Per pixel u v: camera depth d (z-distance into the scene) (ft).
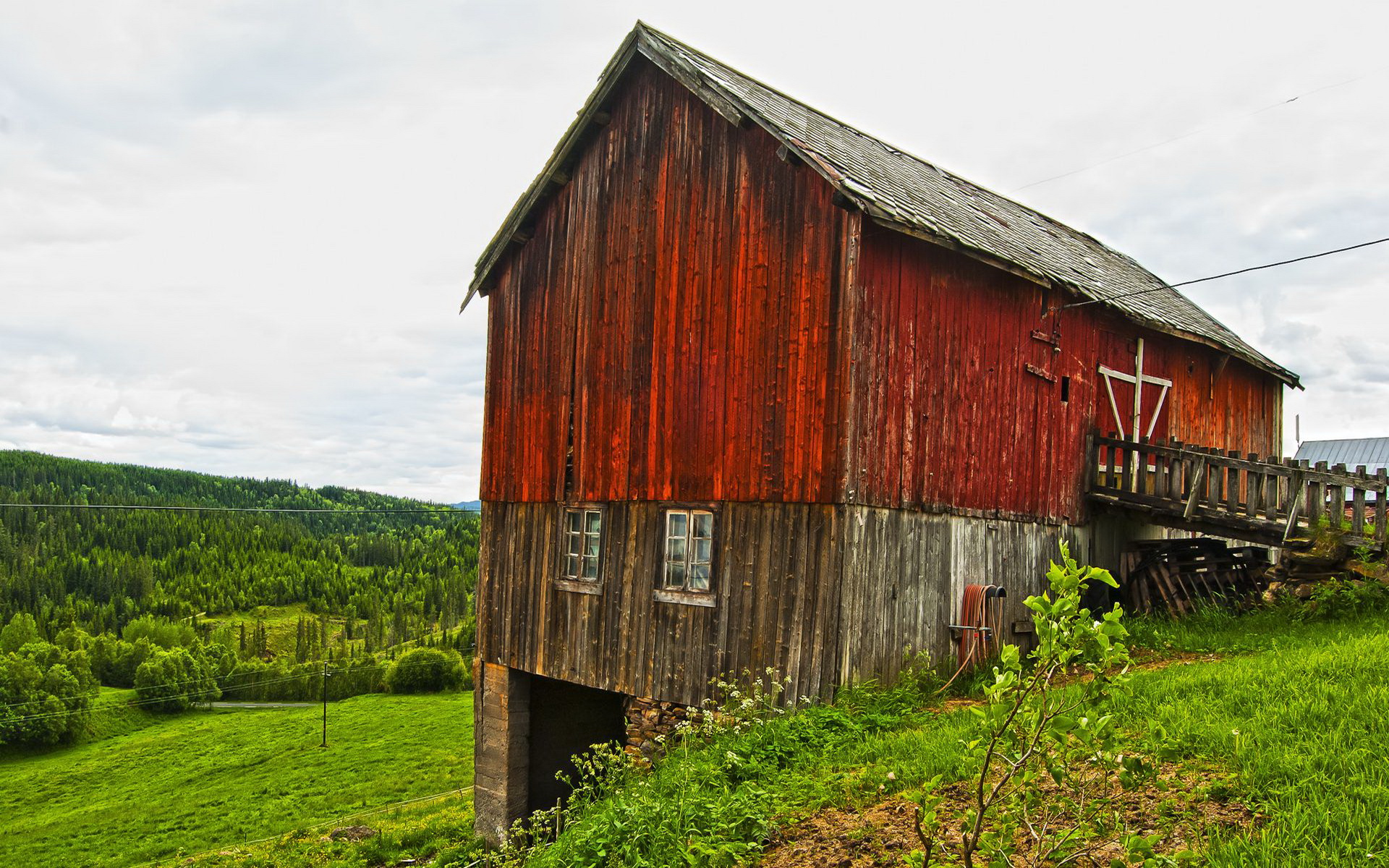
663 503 40.81
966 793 21.39
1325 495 43.32
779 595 35.91
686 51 43.45
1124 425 52.37
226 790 150.10
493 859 38.96
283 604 510.17
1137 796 18.95
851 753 27.09
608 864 22.41
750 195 38.63
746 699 32.65
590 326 45.39
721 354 39.04
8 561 465.47
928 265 38.75
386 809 121.08
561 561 45.65
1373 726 20.54
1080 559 48.52
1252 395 67.10
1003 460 42.93
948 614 39.19
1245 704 23.68
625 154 44.52
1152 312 53.78
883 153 52.08
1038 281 42.16
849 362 34.47
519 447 49.06
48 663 270.05
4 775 188.85
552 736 50.01
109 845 122.93
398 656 290.56
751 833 21.83
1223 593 47.09
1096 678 11.79
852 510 34.47
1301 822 16.26
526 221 49.16
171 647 378.12
